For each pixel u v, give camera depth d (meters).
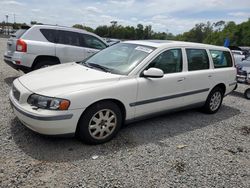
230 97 8.29
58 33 7.79
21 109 3.57
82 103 3.57
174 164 3.59
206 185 3.19
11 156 3.39
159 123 5.09
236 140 4.66
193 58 5.29
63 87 3.63
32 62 7.34
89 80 3.86
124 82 4.04
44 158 3.42
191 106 5.41
